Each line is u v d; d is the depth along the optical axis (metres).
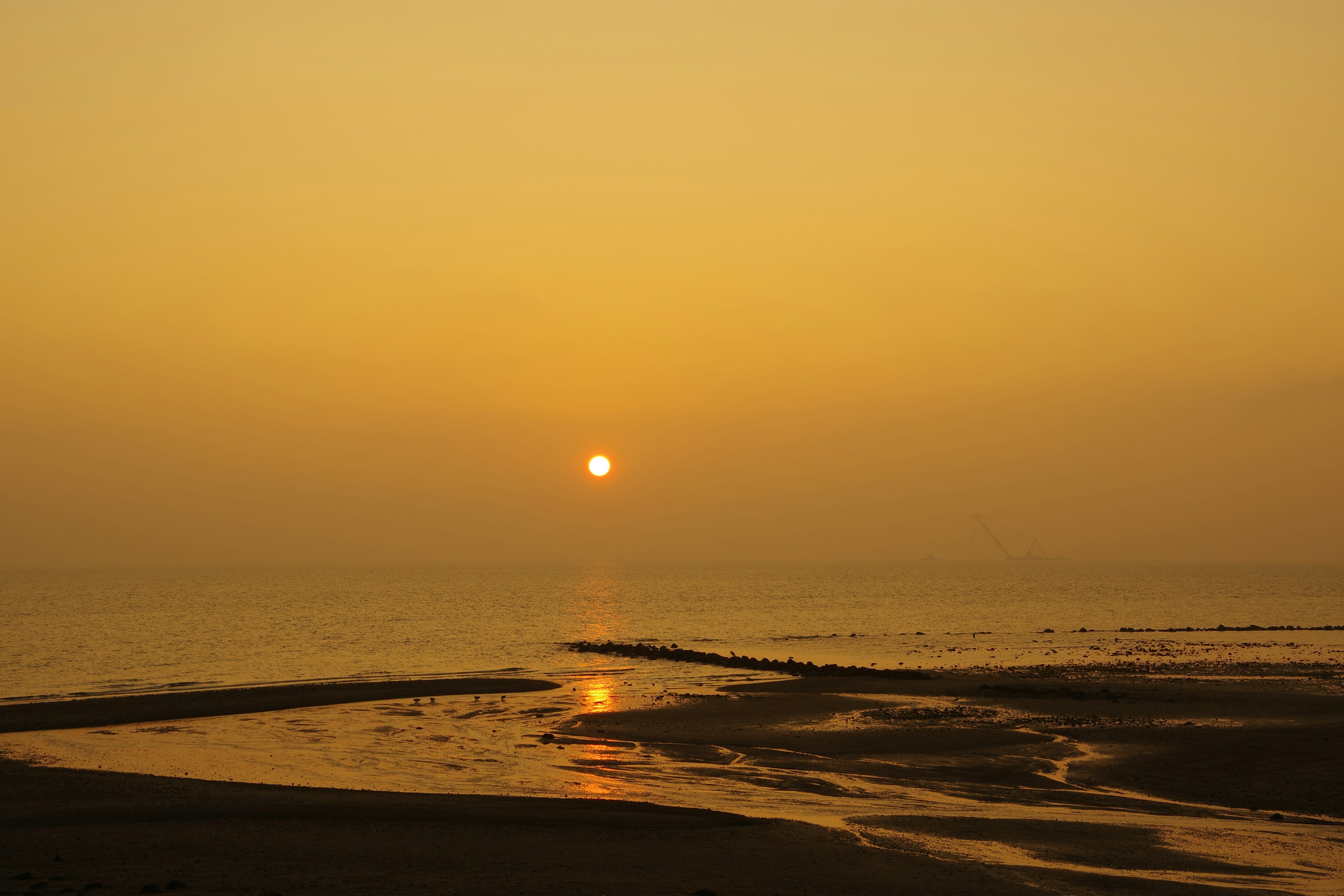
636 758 36.50
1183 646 91.19
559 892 18.05
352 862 20.61
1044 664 74.19
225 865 20.33
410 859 20.89
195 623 126.44
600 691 58.59
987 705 49.31
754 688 59.41
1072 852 22.30
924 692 55.53
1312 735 38.75
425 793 29.11
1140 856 22.05
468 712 49.25
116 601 184.88
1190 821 26.22
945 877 19.66
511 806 26.81
